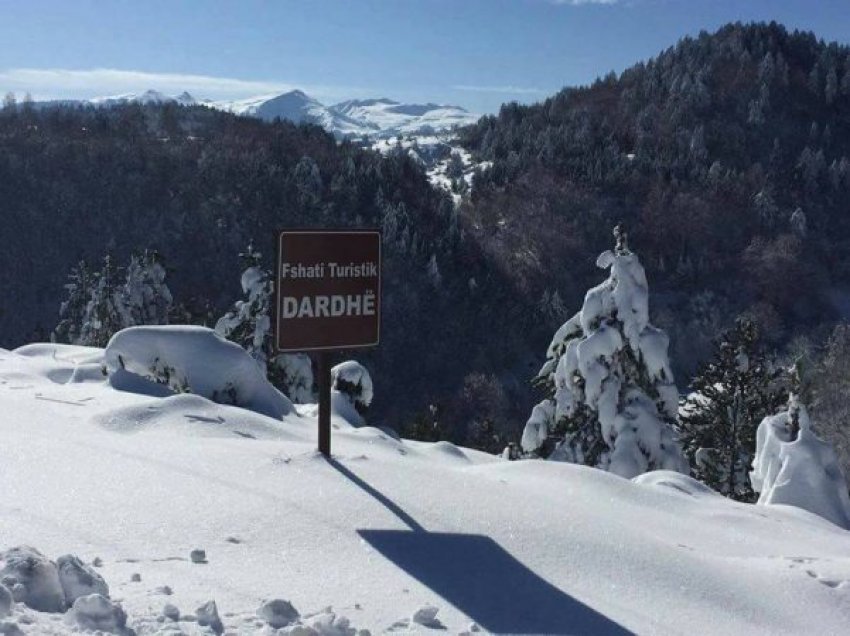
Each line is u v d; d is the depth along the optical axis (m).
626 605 5.43
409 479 7.56
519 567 5.77
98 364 14.48
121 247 164.00
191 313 51.81
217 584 4.79
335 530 6.02
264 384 14.14
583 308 20.03
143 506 6.12
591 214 192.00
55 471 6.96
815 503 13.91
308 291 7.82
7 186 166.50
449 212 192.38
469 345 140.00
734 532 8.76
